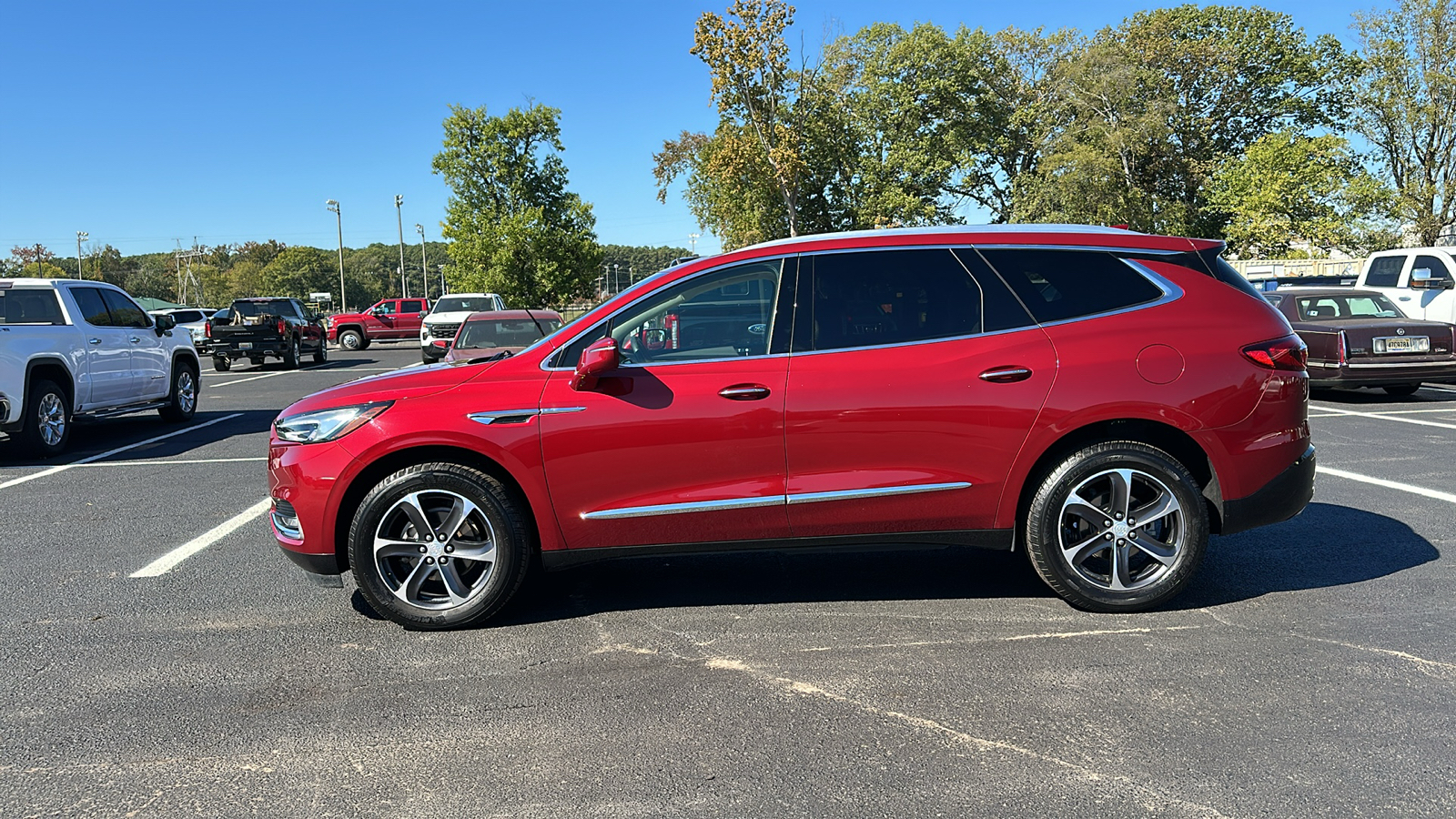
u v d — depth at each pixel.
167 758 3.00
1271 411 4.09
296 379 20.39
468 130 46.94
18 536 6.09
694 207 57.28
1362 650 3.65
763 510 4.04
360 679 3.62
